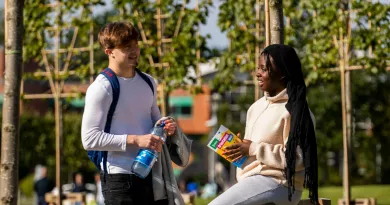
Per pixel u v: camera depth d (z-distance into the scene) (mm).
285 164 5730
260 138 5859
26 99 14438
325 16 12812
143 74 5918
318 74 13016
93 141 5617
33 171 39562
